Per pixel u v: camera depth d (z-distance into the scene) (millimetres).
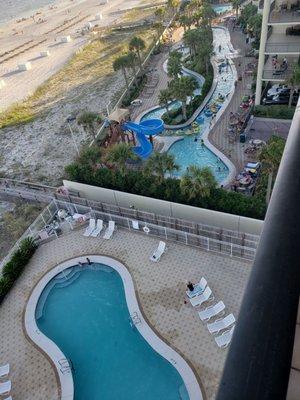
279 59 41469
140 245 27359
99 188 32156
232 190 31016
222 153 36062
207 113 43250
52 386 19953
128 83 57500
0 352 22109
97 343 22125
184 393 18797
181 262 25328
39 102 60969
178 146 39156
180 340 20859
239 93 46156
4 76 75875
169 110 46875
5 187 39062
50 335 23031
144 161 37031
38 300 24984
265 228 3635
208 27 63594
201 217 28000
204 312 21609
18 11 150250
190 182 27156
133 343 21719
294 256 3293
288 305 3039
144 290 23984
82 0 145250
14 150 47344
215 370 19188
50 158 43844
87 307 24312
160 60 64125
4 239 32781
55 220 31422
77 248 28141
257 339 2943
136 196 30328
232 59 57000
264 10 33250
